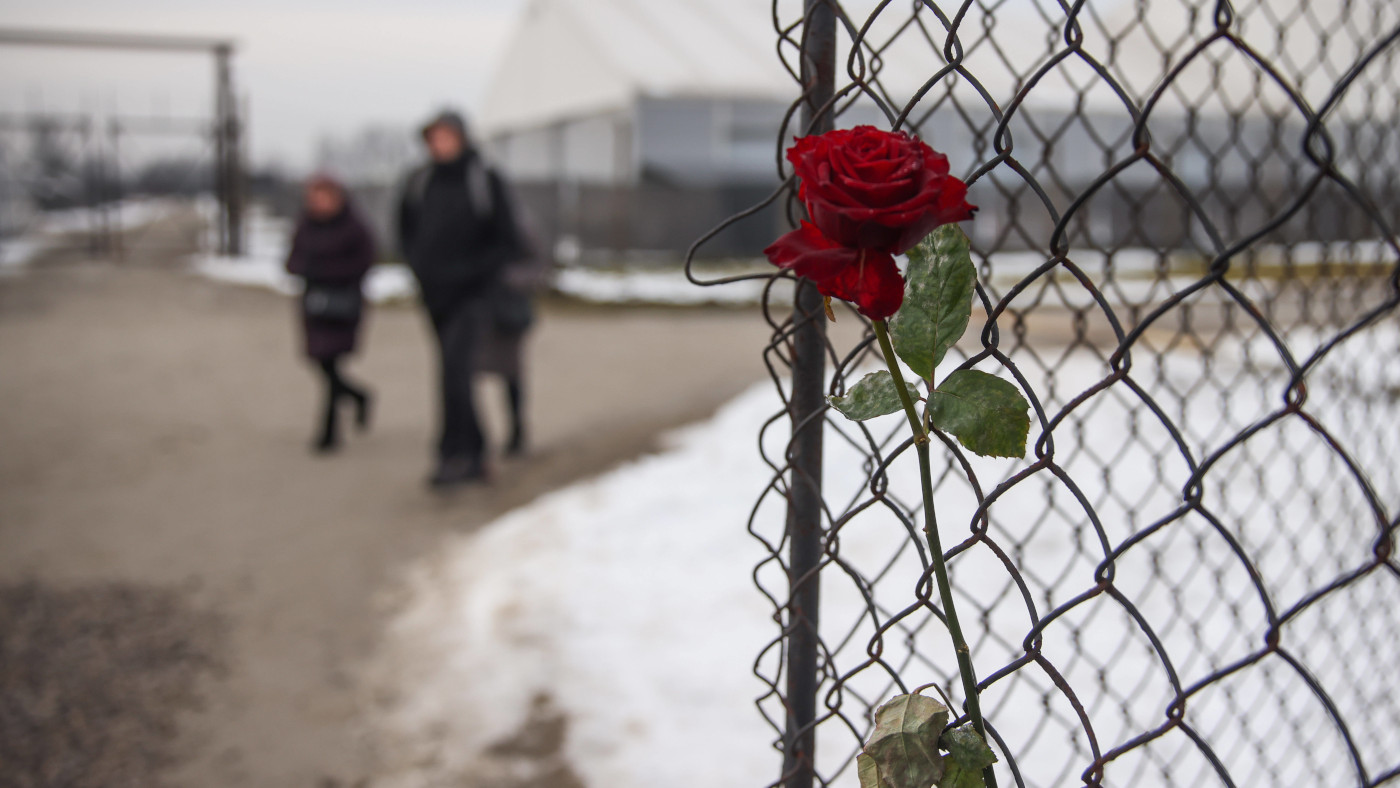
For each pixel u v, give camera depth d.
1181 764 2.10
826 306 0.79
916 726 0.83
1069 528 3.37
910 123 1.00
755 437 5.32
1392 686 2.21
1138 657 2.60
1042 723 1.34
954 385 0.75
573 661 3.18
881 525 3.54
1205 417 3.92
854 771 2.25
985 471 3.77
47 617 3.77
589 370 8.73
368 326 11.45
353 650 3.48
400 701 3.09
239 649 3.51
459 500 5.09
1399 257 0.58
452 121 4.95
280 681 3.27
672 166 18.30
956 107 1.06
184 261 17.92
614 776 2.56
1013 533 3.36
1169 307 0.64
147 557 4.40
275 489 5.38
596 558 4.02
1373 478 2.81
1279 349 0.62
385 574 4.16
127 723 3.02
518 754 2.73
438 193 5.01
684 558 3.91
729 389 7.73
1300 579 2.72
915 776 0.82
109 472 5.71
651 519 4.38
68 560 4.36
